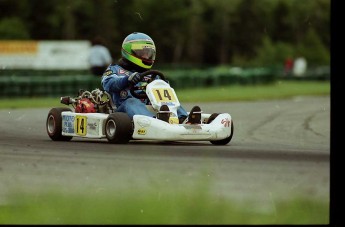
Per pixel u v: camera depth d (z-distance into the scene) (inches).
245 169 967.6
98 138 1330.0
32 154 1114.7
